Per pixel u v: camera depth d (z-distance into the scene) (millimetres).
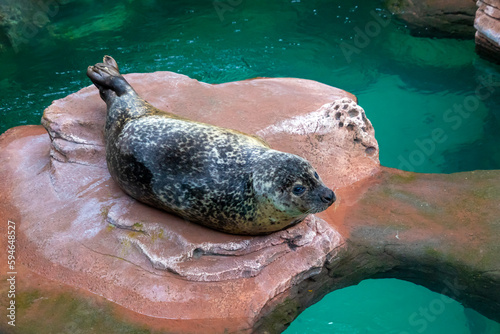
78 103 5562
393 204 4875
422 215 4742
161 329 3709
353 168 5270
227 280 4016
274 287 4023
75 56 8531
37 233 4344
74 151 5008
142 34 9219
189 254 4016
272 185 3848
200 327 3738
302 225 4383
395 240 4520
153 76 6336
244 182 3975
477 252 4355
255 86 6453
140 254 4105
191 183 4039
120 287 3943
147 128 4398
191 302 3863
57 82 7832
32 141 5699
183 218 4324
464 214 4723
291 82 6680
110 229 4301
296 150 5277
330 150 5371
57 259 4152
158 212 4398
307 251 4305
